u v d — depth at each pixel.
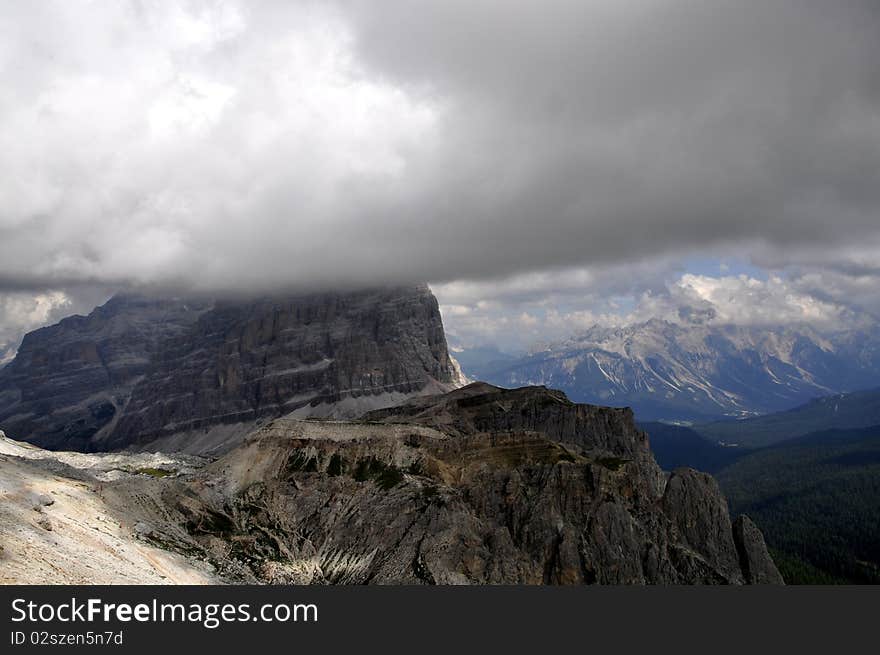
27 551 161.38
